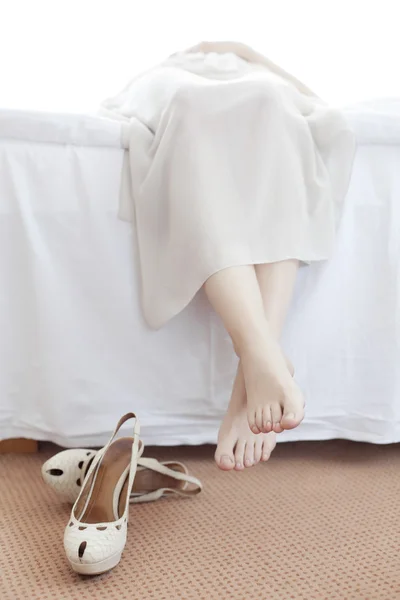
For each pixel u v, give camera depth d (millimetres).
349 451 1259
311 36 2164
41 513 967
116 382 1145
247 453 996
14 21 2031
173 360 1153
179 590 769
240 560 837
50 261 1111
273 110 1062
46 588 771
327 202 1119
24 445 1229
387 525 938
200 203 1015
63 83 2076
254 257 1037
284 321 1118
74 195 1107
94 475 921
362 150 1163
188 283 1035
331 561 835
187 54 1514
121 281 1127
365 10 2154
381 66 2172
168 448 1274
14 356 1138
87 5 2064
